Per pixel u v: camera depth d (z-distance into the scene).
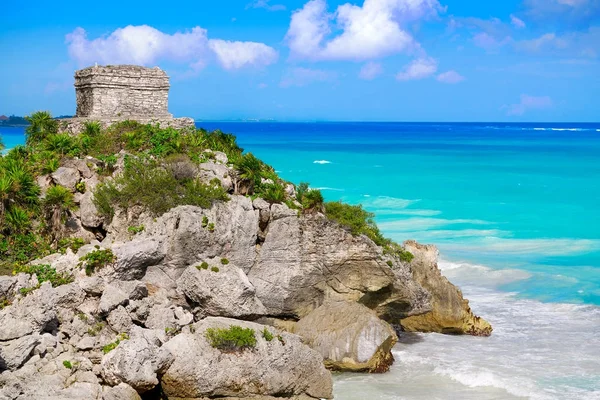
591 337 35.16
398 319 36.69
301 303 32.75
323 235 32.56
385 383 29.42
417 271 36.19
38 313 26.39
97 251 29.14
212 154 34.75
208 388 25.95
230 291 29.55
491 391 28.72
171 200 31.47
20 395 23.33
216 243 31.20
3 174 32.53
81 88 40.62
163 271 30.72
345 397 27.98
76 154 34.78
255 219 32.16
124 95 39.47
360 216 34.59
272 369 26.91
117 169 33.47
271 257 32.25
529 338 35.22
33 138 37.16
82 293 27.88
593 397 27.98
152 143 35.19
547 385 29.17
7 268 29.58
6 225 31.23
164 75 40.41
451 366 31.06
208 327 27.33
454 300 36.22
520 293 42.38
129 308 28.16
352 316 30.95
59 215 31.62
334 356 30.16
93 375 25.05
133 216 31.55
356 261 32.97
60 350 26.12
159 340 26.59
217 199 31.89
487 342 34.81
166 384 25.88
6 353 24.64
